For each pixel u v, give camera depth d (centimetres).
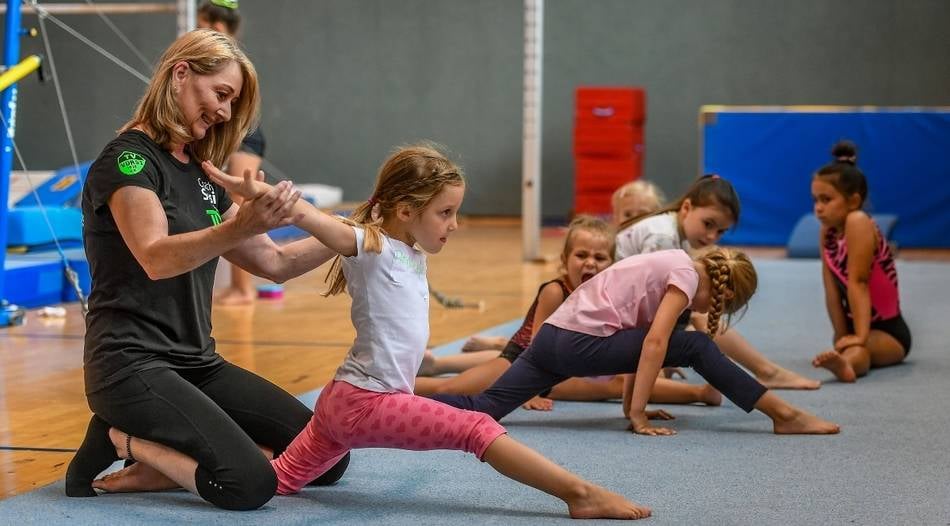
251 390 255
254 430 254
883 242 434
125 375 235
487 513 232
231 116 251
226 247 219
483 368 346
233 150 256
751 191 1042
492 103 1371
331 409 235
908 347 441
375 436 233
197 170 251
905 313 602
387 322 234
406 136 1390
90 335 241
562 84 1350
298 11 1398
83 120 1412
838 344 421
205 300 254
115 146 236
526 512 234
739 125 1037
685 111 1318
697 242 376
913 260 937
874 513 232
